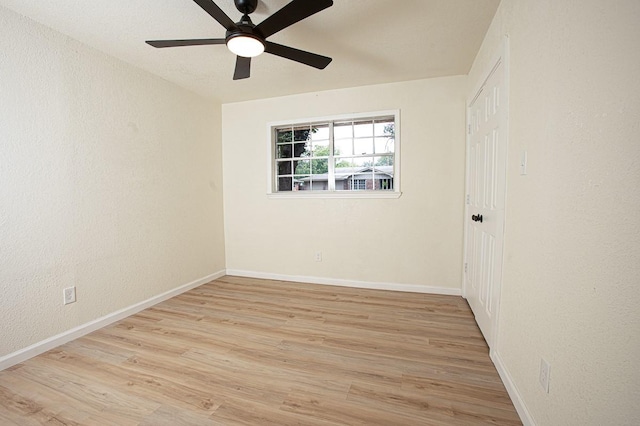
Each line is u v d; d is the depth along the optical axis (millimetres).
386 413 1343
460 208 2887
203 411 1369
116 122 2404
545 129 1147
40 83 1898
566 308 974
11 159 1762
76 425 1291
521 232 1376
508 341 1519
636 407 687
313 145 3432
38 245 1898
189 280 3207
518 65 1438
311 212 3383
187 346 1985
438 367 1706
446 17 1878
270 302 2807
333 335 2125
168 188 2924
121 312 2438
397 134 2996
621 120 739
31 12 1781
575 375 916
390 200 3086
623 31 736
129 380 1610
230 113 3646
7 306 1747
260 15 1855
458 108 2830
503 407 1376
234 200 3713
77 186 2127
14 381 1604
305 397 1460
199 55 2369
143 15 1844
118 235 2430
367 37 2123
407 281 3094
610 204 775
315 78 2873
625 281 722
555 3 1072
